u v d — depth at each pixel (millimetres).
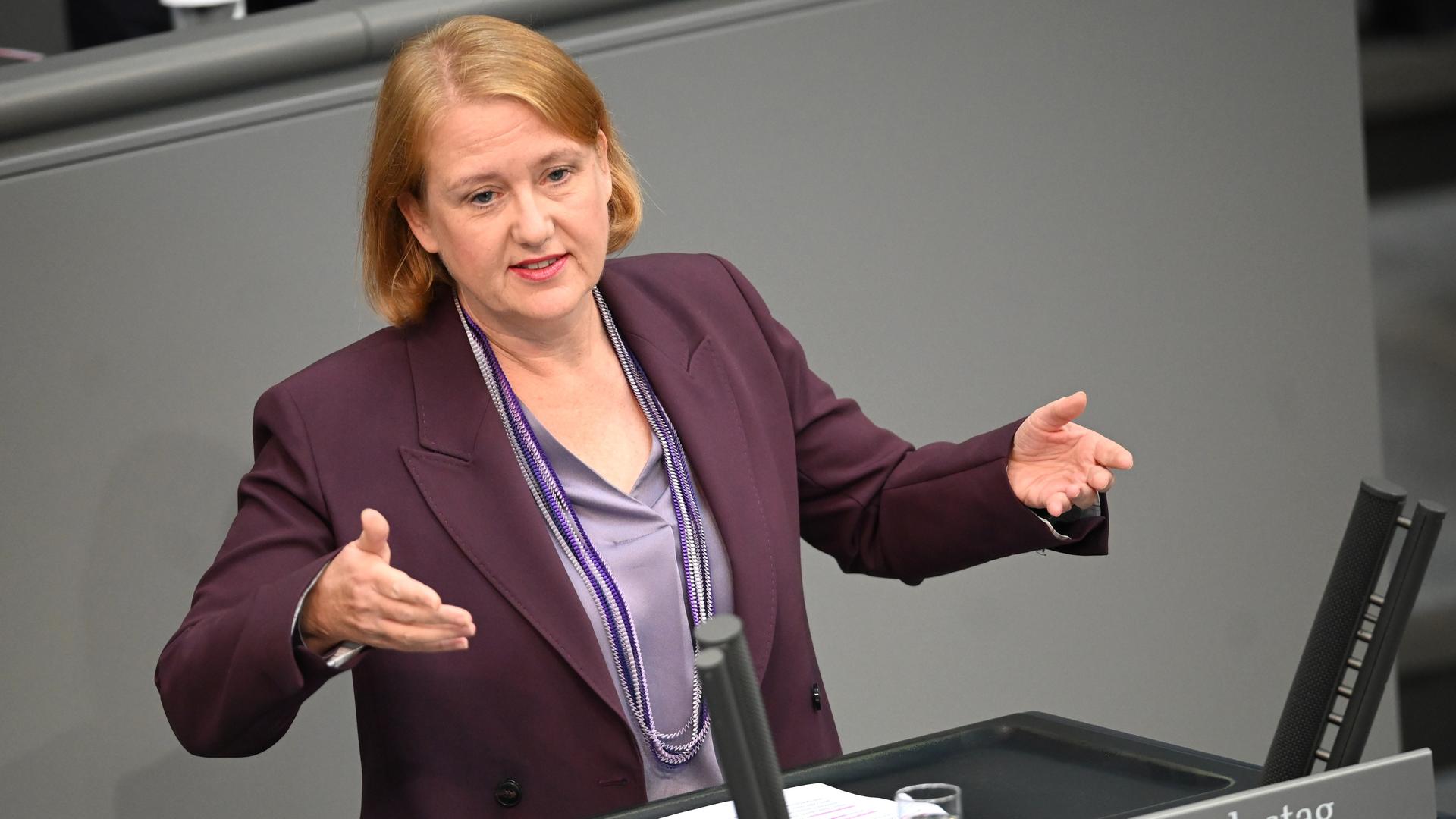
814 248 9430
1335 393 10531
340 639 5297
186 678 5492
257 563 5816
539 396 6328
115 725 8406
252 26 8281
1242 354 10320
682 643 6188
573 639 5926
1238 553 10430
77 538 8258
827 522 6992
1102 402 10078
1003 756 5012
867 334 9594
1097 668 10234
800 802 4695
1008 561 9992
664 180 9109
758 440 6594
